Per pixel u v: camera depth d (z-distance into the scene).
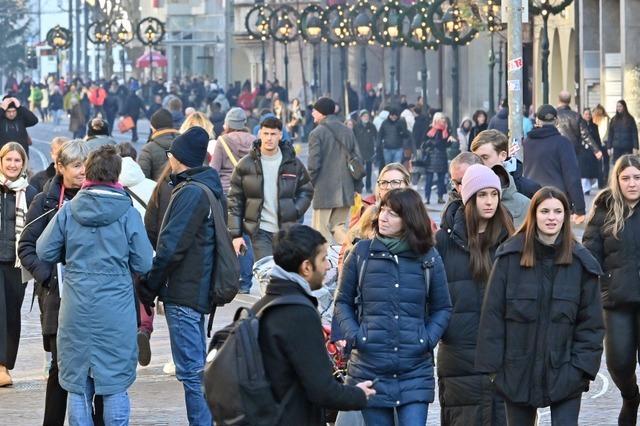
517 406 20.22
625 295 23.64
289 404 16.42
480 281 21.17
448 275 21.27
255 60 181.00
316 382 16.31
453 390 21.22
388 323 20.12
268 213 35.38
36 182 33.00
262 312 16.36
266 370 16.36
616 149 73.00
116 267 22.33
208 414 23.88
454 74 85.69
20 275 28.98
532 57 105.25
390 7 88.62
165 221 23.52
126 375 22.38
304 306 16.39
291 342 16.28
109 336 22.23
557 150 35.62
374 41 95.81
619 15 88.44
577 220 35.53
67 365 22.30
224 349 16.36
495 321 20.14
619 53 88.69
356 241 22.97
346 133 43.25
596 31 92.81
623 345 23.94
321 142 43.09
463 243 21.23
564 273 19.97
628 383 24.27
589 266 20.00
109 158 22.31
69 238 22.27
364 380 20.20
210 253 23.67
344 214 43.84
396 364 20.08
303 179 35.72
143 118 185.25
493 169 23.73
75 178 25.33
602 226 23.88
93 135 33.47
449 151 74.25
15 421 25.80
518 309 19.97
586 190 73.38
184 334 23.66
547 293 19.98
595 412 26.44
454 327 21.16
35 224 25.28
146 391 28.50
